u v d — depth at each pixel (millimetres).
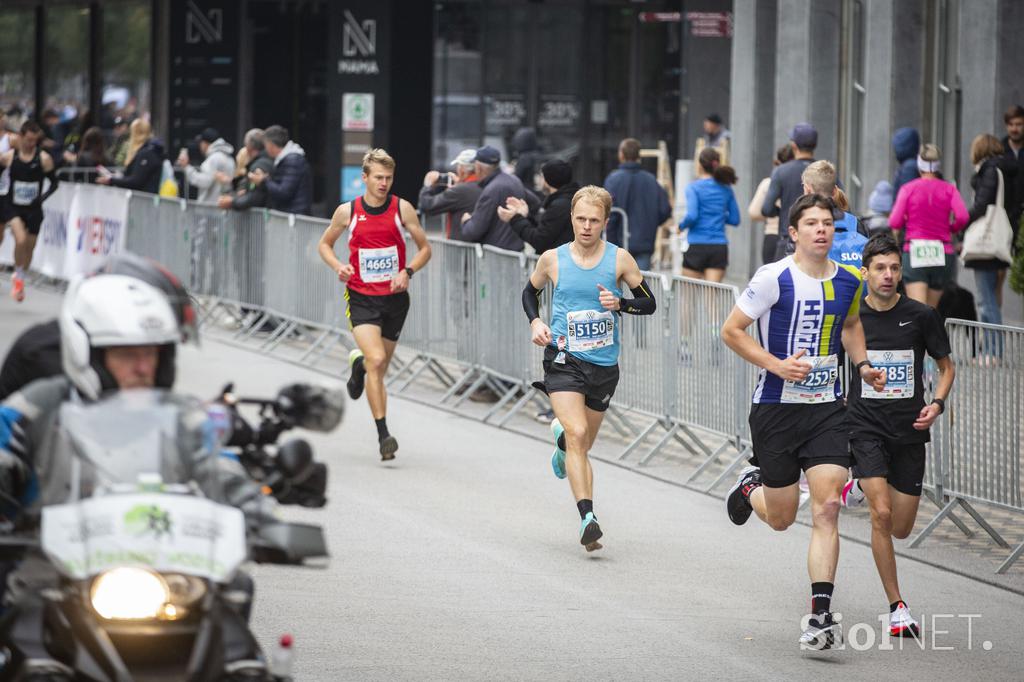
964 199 49219
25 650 12211
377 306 31734
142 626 11859
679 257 61281
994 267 42188
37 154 54906
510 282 36219
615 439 34875
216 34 86562
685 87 75438
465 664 18750
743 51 64250
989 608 21969
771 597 22250
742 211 64375
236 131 87062
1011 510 24453
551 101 86188
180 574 12023
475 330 38000
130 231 55750
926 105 54125
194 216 51688
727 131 73625
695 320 30609
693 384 30812
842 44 59875
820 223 19797
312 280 45062
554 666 18781
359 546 24750
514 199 36281
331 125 83000
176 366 13664
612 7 85688
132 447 12820
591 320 24969
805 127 35969
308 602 21469
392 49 82750
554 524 26641
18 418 13523
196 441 13148
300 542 13172
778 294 19938
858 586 23062
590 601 21859
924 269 41625
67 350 13117
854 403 21328
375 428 35375
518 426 35938
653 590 22500
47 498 12945
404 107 84188
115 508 12328
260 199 48531
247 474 14172
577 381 25016
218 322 51719
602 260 25016
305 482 14289
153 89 89250
